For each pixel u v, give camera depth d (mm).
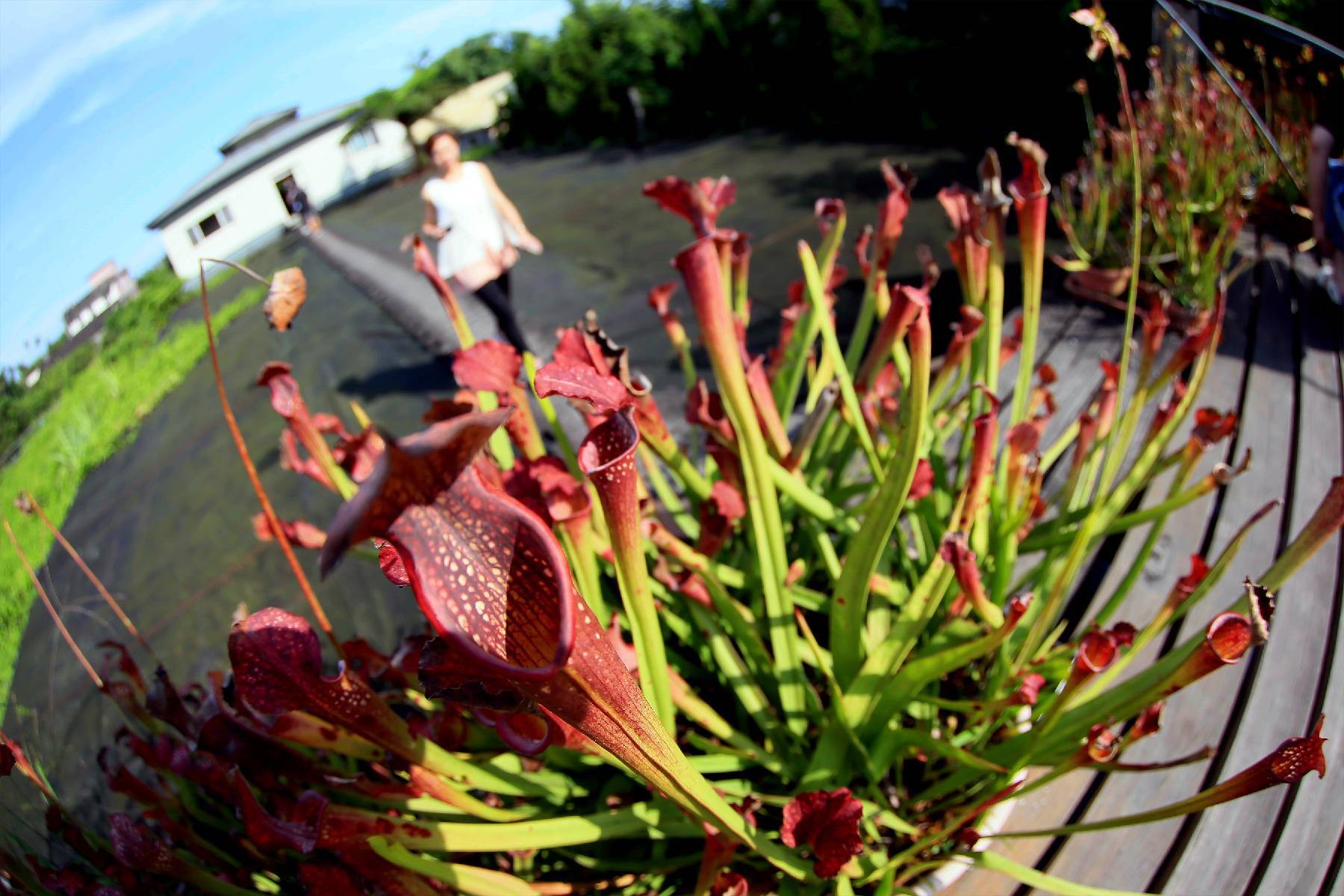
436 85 26844
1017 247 4566
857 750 1396
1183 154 4043
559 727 880
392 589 3172
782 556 1380
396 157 30766
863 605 1320
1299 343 3012
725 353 1146
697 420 1394
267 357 8023
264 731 1164
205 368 9047
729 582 1612
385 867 990
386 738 1030
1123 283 3510
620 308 5801
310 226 19438
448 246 4234
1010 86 6664
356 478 1434
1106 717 1207
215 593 4090
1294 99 4055
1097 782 1548
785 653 1416
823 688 1669
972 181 6199
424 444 466
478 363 1270
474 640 549
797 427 2754
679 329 1897
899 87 8086
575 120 16266
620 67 13914
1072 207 4387
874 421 1671
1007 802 1400
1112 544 2195
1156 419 1557
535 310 6258
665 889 1391
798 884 1265
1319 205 3131
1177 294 3453
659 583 1643
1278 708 1659
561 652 546
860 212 6305
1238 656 939
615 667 632
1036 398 1832
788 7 10023
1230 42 4523
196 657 3721
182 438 6926
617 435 764
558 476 1129
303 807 954
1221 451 2453
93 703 2695
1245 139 4090
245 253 28188
